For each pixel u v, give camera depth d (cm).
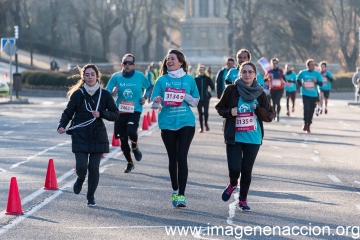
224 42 10475
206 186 2164
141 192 2050
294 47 13912
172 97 1808
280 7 12975
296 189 2117
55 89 9488
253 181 2270
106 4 13925
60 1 13762
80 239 1461
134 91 2469
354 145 3384
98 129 1806
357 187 2162
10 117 5228
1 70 12169
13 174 2409
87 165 1822
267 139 3656
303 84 3969
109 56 14175
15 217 1683
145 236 1488
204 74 4009
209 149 3173
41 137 3747
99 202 1884
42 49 14925
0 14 11775
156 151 3083
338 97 9856
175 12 14300
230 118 1741
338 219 1680
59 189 2083
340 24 14675
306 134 3941
